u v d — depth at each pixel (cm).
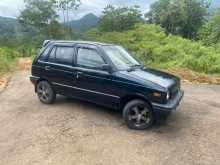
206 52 2106
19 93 987
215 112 794
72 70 729
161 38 3231
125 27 5169
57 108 789
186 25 6359
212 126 683
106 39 3766
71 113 749
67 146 572
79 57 728
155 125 677
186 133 638
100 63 688
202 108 828
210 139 610
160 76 680
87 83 706
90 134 624
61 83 764
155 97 609
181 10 6162
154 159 522
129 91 640
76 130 646
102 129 650
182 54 2116
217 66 1573
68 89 752
